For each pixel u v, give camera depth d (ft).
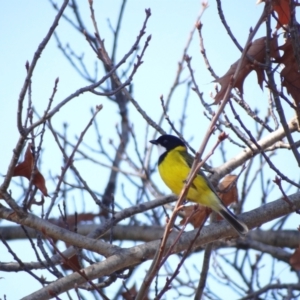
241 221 36.37
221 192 40.81
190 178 23.67
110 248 33.76
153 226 56.75
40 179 33.83
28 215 33.76
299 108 32.76
